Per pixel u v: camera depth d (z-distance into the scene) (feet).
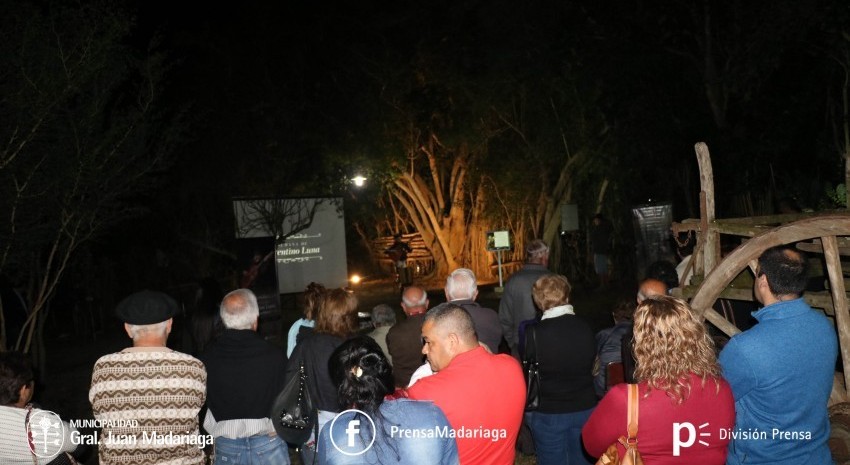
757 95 63.00
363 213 78.79
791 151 64.08
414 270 81.82
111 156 27.99
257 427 12.76
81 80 25.84
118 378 10.69
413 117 73.00
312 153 66.23
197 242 56.85
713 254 17.54
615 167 67.05
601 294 56.95
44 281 26.63
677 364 8.74
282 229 50.01
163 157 31.27
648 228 48.14
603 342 15.26
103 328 51.01
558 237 71.10
